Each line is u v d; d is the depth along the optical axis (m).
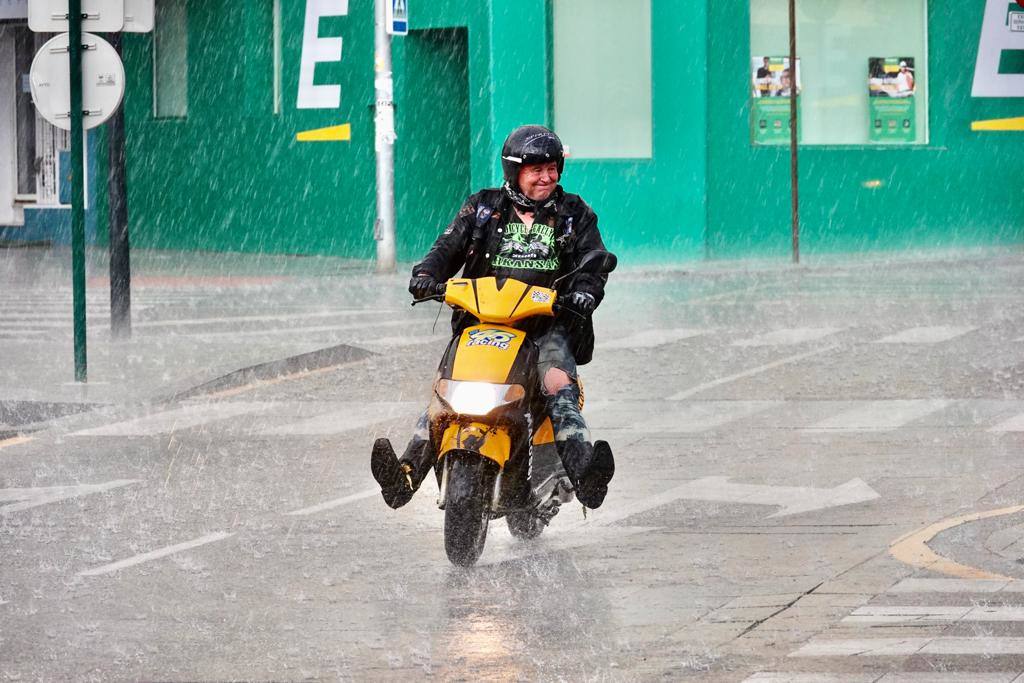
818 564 22.62
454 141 89.75
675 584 21.67
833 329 54.53
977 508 26.50
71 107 42.22
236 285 74.75
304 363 46.81
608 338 52.56
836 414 36.91
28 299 68.12
